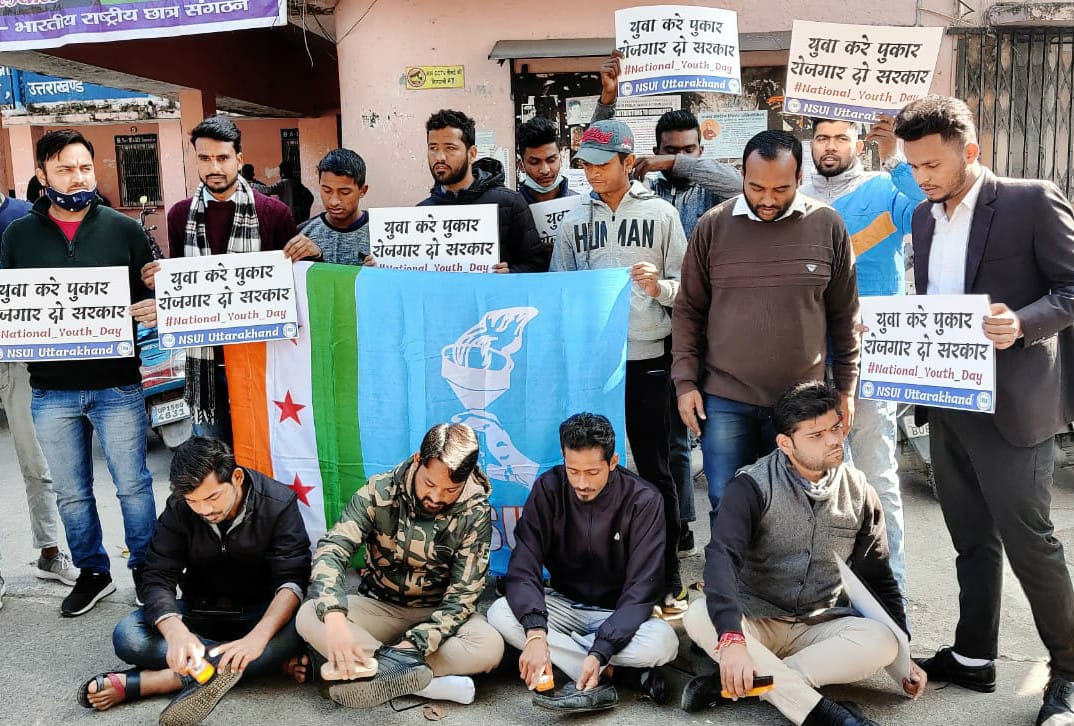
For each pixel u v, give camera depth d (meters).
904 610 3.14
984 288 2.89
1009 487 2.86
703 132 6.52
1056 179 6.45
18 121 12.44
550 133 4.48
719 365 3.36
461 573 3.18
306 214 10.54
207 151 3.77
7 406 4.04
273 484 3.30
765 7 6.35
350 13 6.61
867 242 3.69
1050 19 6.11
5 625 3.76
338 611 2.97
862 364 3.01
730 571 2.90
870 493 3.06
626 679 3.20
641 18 4.39
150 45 8.35
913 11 6.26
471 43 6.54
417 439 3.84
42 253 3.74
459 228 3.84
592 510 3.25
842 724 2.78
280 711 3.07
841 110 3.72
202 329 3.73
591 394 3.70
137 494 3.89
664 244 3.74
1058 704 2.85
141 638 3.16
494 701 3.12
